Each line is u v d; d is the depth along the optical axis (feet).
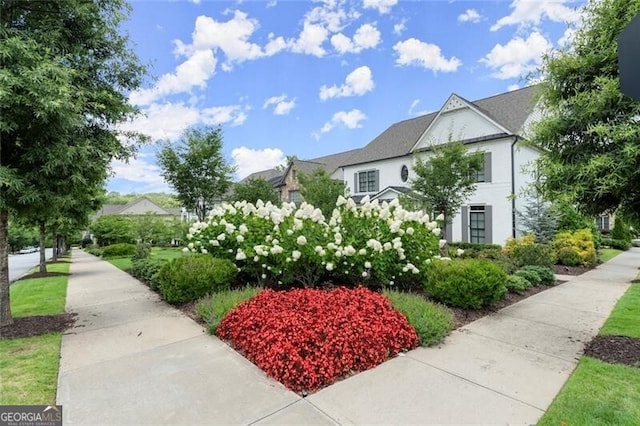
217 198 49.65
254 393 9.27
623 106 9.94
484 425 7.70
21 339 13.87
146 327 15.28
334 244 17.74
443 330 13.25
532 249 27.99
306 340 10.66
